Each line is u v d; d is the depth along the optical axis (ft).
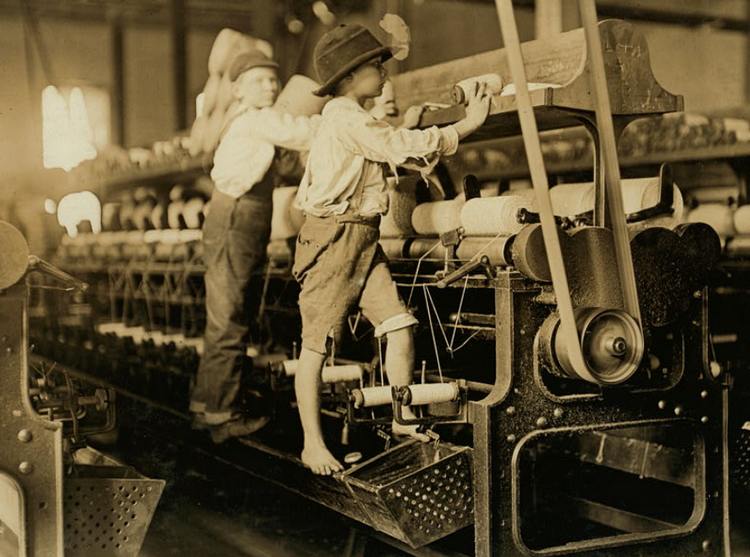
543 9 18.81
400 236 13.79
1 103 27.48
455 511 10.49
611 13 24.17
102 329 22.93
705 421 11.78
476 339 13.91
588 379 10.09
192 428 16.31
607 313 10.34
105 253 24.34
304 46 25.62
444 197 14.11
